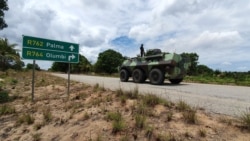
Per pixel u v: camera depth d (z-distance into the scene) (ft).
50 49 19.95
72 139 10.01
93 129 10.66
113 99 16.83
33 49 18.67
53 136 10.59
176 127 10.18
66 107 15.43
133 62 37.06
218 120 10.90
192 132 9.52
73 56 21.94
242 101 16.51
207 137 8.96
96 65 130.93
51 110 15.05
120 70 39.68
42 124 12.12
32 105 17.31
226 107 14.12
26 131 11.46
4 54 66.90
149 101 14.93
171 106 13.96
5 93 20.84
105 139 9.45
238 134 9.10
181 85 30.86
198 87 27.63
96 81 38.81
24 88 28.30
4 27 34.73
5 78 43.65
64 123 12.03
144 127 10.12
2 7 32.89
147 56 34.45
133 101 15.42
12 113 14.99
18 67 74.79
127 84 31.65
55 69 163.43
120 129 10.11
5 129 11.93
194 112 11.63
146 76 35.32
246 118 10.23
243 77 50.44
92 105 15.35
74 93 22.40
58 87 28.25
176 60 30.68
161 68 31.86
